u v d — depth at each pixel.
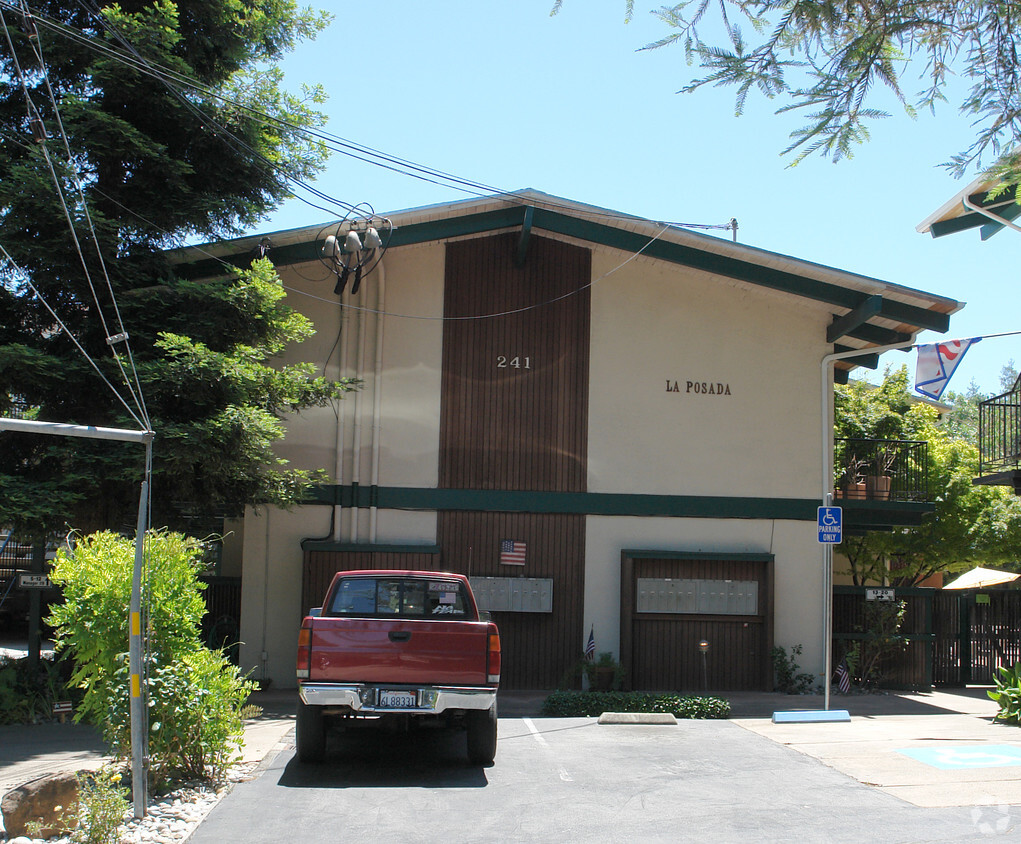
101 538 8.09
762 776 8.60
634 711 12.50
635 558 15.09
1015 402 15.38
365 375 15.41
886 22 4.27
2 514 10.62
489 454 15.41
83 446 11.47
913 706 13.82
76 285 11.81
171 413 12.03
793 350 16.06
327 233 14.54
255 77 13.80
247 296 12.30
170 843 6.32
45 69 10.99
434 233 15.23
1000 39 4.34
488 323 15.66
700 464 15.69
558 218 15.31
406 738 10.18
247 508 14.99
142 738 7.07
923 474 18.28
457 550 15.18
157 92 12.50
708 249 15.05
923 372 12.33
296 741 9.37
